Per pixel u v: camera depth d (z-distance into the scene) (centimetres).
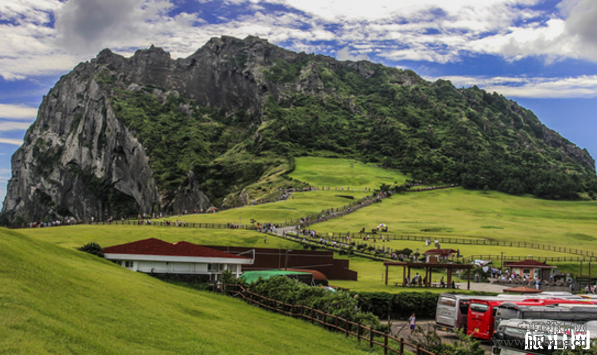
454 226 11975
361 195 16088
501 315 2827
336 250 8412
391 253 8275
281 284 3170
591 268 8162
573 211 16900
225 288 3706
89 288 2145
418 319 4022
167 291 2817
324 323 2594
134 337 1714
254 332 2253
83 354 1409
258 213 12150
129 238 7531
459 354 1905
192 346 1794
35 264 2108
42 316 1552
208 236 8288
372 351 2219
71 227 8300
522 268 7025
